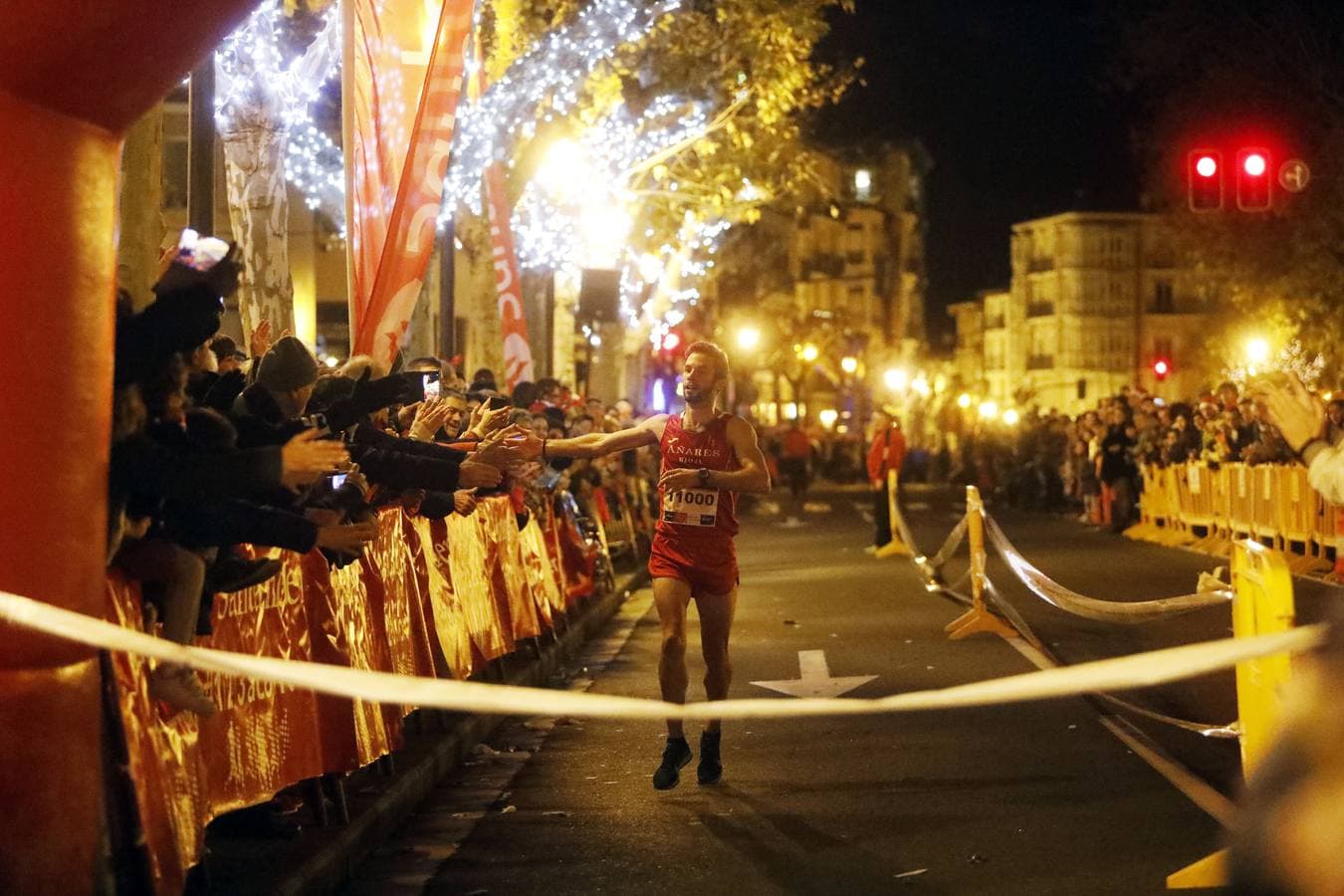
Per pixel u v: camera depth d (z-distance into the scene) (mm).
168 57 4953
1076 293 102875
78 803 5016
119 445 5605
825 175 94062
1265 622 6945
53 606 4887
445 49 11164
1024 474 42781
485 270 23000
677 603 8922
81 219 4957
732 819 8188
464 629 11094
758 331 71188
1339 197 33500
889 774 9156
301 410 7074
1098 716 10742
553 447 8852
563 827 8172
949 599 18922
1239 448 24297
